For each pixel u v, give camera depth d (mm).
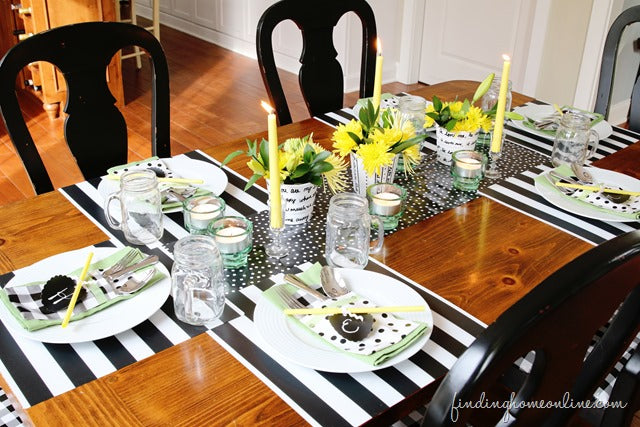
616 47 2043
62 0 3516
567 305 719
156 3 4496
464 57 4156
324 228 1322
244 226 1187
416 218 1367
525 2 3666
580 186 1454
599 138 1763
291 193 1279
